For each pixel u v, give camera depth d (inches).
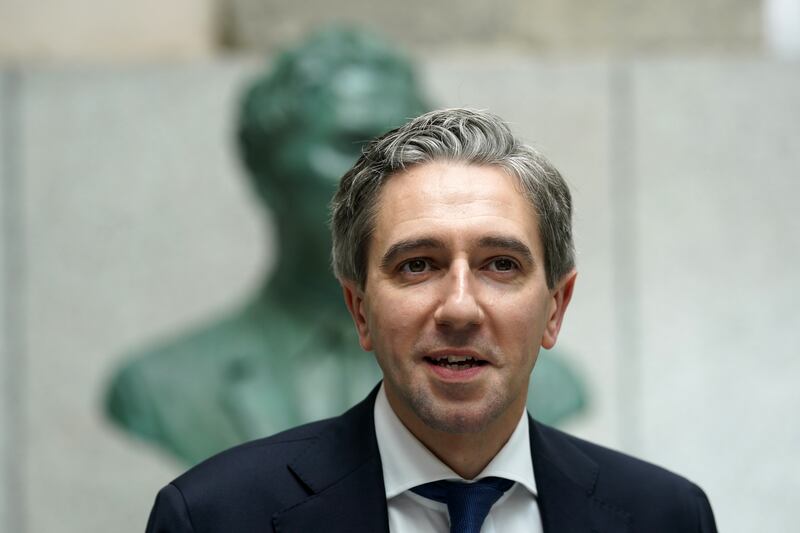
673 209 381.7
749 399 377.4
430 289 132.4
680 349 377.4
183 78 378.9
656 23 398.6
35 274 376.2
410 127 139.1
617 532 144.9
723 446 375.9
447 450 137.8
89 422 370.3
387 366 135.0
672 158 382.3
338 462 141.1
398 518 139.3
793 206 382.9
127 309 374.9
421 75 371.9
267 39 394.6
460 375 131.9
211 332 341.4
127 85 380.5
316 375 323.3
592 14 398.3
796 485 375.9
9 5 389.4
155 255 376.8
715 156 383.2
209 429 333.4
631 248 379.2
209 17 397.1
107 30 392.2
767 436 376.5
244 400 327.0
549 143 380.5
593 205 379.6
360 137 301.7
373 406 146.1
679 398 376.2
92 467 368.8
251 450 143.8
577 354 374.9
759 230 382.3
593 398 372.5
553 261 140.3
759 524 375.6
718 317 378.9
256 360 331.3
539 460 145.3
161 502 139.0
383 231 135.4
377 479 139.2
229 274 375.6
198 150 378.3
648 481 151.6
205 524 135.9
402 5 393.7
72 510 368.8
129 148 378.9
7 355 373.7
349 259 141.9
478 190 133.4
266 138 313.1
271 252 365.7
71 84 380.2
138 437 341.1
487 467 140.1
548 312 142.5
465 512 136.4
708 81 384.5
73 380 372.5
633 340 376.5
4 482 370.0
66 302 374.9
